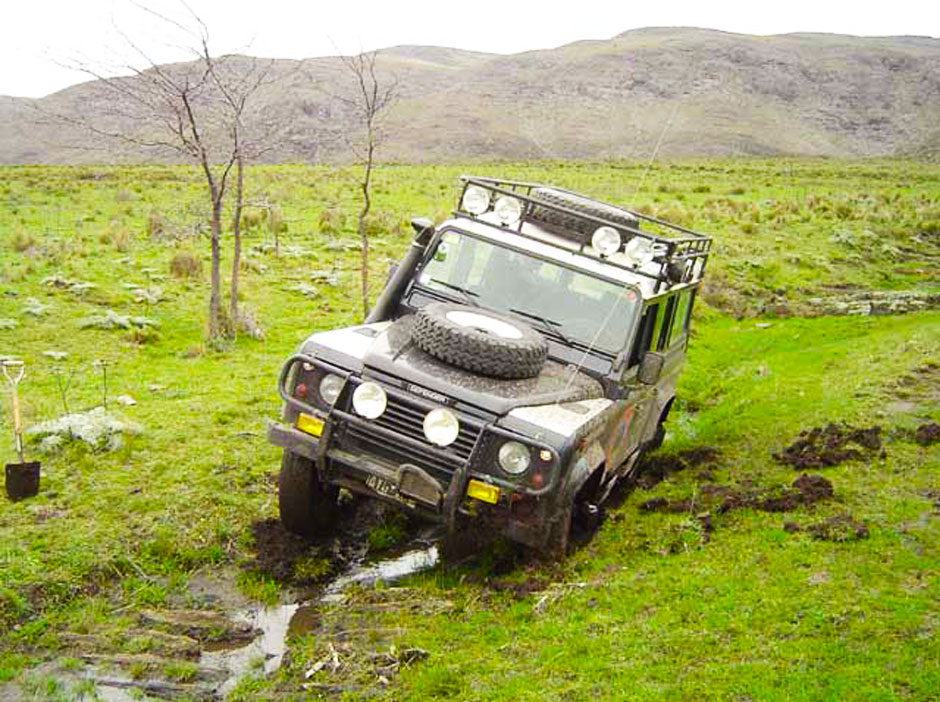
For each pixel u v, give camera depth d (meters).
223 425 9.91
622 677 5.12
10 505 7.37
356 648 5.68
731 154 199.62
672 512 8.30
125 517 7.30
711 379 14.88
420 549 7.49
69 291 16.36
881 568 6.50
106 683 5.23
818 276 24.31
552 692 5.00
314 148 130.00
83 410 10.19
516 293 7.53
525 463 6.04
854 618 5.70
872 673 4.99
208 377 12.20
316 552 7.16
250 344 14.35
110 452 8.69
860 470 8.87
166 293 17.14
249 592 6.45
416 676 5.30
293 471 6.81
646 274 7.65
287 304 17.22
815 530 7.27
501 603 6.40
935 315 18.70
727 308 20.75
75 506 7.45
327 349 6.58
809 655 5.25
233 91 15.27
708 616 5.85
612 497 8.88
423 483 6.13
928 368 12.81
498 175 55.94
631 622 5.87
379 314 7.61
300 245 23.00
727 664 5.22
